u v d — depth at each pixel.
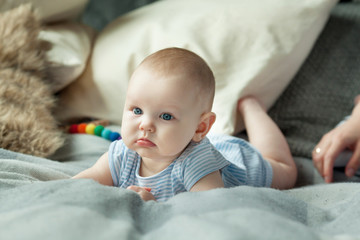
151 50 1.42
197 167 0.82
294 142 1.28
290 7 1.44
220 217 0.56
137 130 0.77
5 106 1.12
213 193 0.67
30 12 1.39
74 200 0.59
